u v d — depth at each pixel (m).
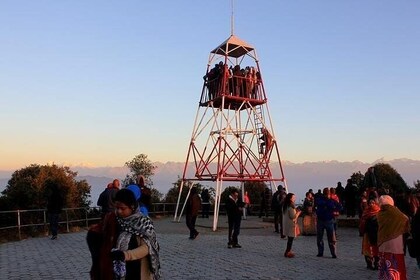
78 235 20.80
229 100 28.22
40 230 21.59
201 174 28.38
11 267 12.12
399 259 8.83
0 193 28.66
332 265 12.94
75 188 36.22
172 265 12.69
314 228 21.34
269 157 28.45
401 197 16.70
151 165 39.47
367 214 12.20
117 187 15.77
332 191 18.73
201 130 29.14
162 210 36.41
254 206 37.47
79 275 10.95
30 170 36.31
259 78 29.08
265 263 13.17
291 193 14.64
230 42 28.30
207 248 16.55
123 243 4.87
